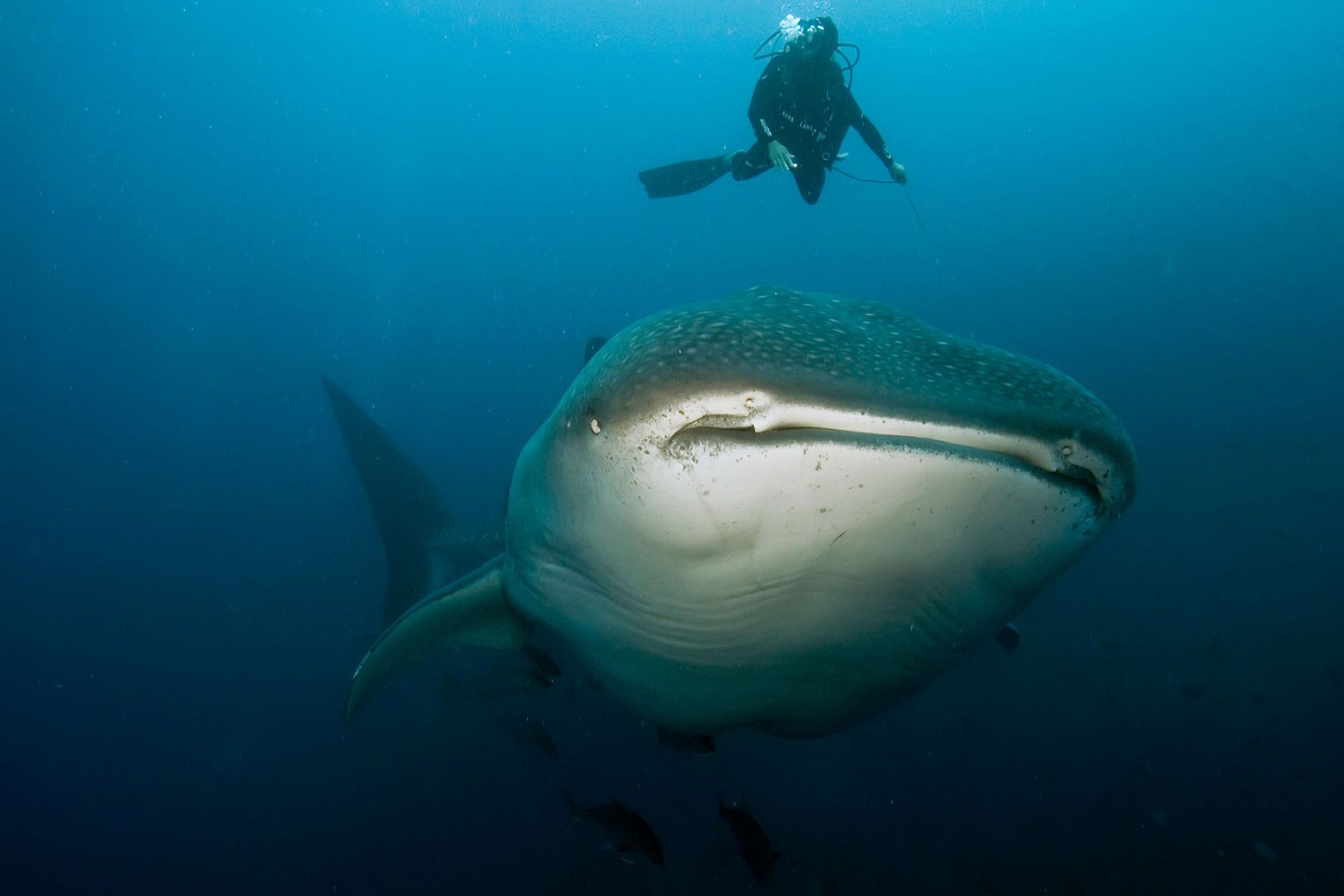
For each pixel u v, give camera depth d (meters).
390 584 8.05
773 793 9.87
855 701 2.67
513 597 2.99
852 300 2.21
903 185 7.86
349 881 11.16
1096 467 1.65
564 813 10.27
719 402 1.38
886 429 1.44
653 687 2.59
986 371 1.62
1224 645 11.09
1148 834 8.22
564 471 1.78
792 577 1.85
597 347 8.35
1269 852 6.95
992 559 1.87
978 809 9.15
